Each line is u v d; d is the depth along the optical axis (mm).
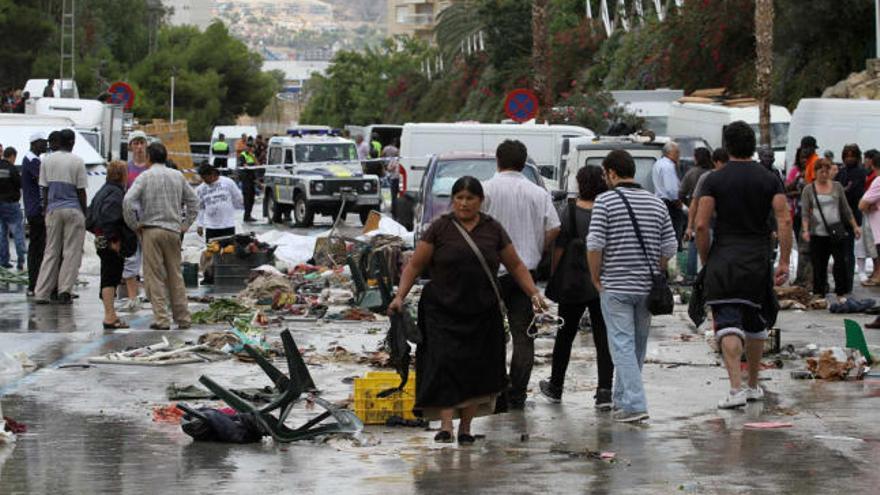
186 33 178250
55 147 28828
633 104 65000
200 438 15023
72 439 15102
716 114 55906
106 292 24672
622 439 15070
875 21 61844
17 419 16234
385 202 67188
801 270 31719
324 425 15320
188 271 33156
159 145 24781
